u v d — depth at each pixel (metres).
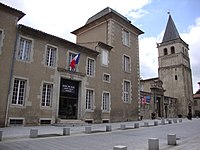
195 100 57.44
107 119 21.50
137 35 28.78
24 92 15.48
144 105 32.31
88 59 21.09
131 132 13.13
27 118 15.18
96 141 9.04
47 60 17.62
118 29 25.53
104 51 22.86
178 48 49.62
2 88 14.16
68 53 19.05
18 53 15.66
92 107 20.33
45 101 16.81
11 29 15.34
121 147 5.21
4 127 13.65
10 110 14.35
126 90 25.20
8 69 14.67
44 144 7.95
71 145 7.89
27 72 15.74
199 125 19.47
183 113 44.75
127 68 25.98
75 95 19.44
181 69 47.59
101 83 21.69
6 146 7.34
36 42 16.78
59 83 17.81
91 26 26.94
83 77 19.88
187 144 8.38
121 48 25.31
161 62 51.88
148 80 42.88
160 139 10.01
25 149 6.89
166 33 53.97
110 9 27.08
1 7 14.87
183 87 46.12
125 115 23.89
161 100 38.25
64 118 18.14
